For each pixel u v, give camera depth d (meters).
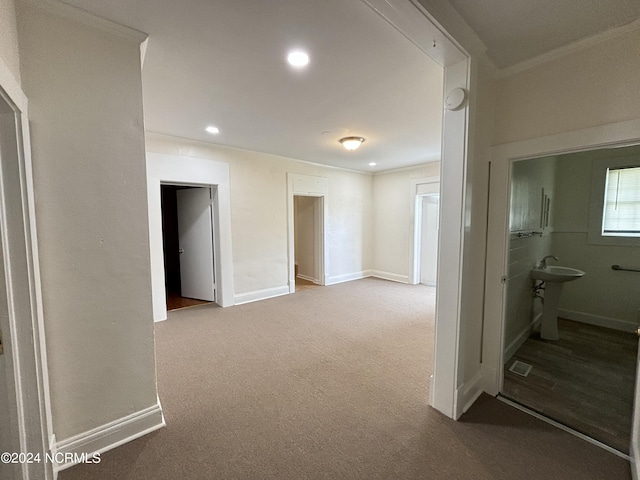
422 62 1.92
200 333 3.32
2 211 1.19
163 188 6.14
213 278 4.49
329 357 2.74
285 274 5.09
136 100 1.62
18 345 1.25
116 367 1.63
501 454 1.59
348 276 6.22
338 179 5.88
